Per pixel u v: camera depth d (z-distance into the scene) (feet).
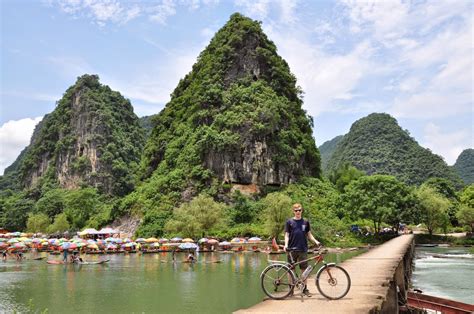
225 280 130.62
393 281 60.70
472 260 203.51
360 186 307.99
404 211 292.61
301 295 42.65
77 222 460.55
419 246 298.76
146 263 187.73
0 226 552.00
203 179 368.89
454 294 115.75
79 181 635.66
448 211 375.86
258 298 101.91
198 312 88.43
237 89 411.54
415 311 80.59
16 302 101.35
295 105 444.14
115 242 270.26
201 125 413.18
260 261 189.47
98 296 107.34
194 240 267.80
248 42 447.01
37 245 286.25
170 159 418.72
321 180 433.89
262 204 338.75
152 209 358.64
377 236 295.28
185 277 138.41
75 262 191.93
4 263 196.34
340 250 239.91
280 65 453.17
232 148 372.79
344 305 39.29
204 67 464.65
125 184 632.38
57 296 108.17
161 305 95.40
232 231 299.79
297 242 44.52
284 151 385.09
